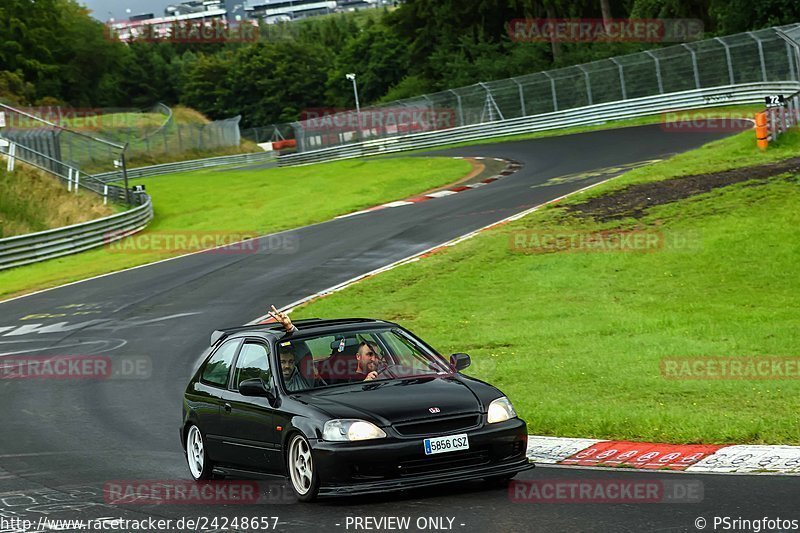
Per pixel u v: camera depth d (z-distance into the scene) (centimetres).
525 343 6206
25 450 4547
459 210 12575
